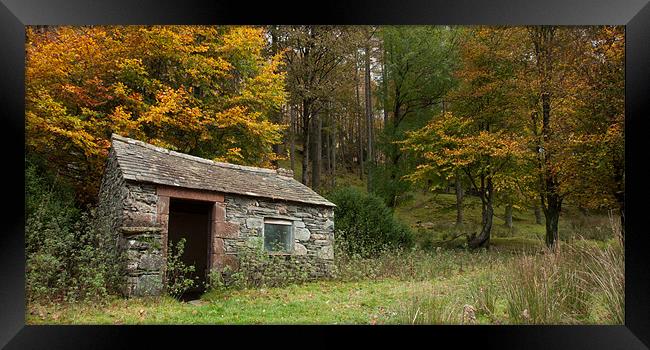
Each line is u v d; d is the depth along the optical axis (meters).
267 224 10.12
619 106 10.39
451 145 16.83
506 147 14.22
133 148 9.03
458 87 18.81
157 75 14.02
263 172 11.61
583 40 11.66
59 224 8.80
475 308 5.91
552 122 13.09
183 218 12.20
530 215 22.19
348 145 26.30
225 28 14.97
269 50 17.53
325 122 23.31
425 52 18.97
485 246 16.05
